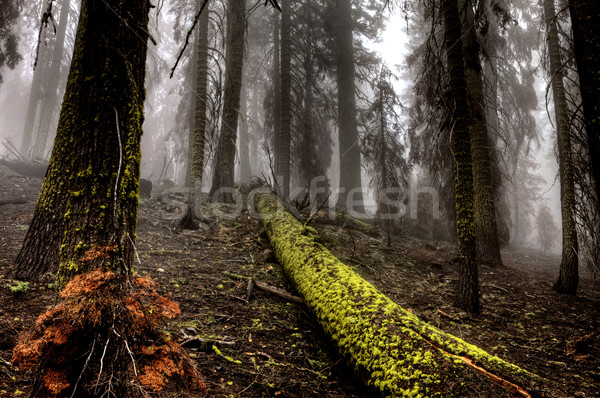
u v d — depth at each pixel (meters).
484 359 2.70
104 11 2.56
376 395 2.86
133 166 2.49
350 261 7.55
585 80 2.47
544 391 2.40
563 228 7.70
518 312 5.91
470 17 8.59
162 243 6.73
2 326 2.69
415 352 2.84
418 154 12.55
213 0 12.74
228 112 10.84
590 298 7.33
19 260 3.65
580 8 2.52
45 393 1.70
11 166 10.47
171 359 1.96
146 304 2.18
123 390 1.74
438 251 10.85
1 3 10.74
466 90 5.64
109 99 2.48
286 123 12.84
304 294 4.59
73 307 1.77
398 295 6.12
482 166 9.57
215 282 5.15
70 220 2.31
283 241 6.27
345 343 3.39
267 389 2.84
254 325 4.04
